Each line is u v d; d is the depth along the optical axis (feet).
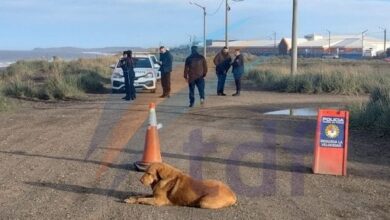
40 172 30.30
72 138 41.47
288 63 179.42
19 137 41.96
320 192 27.02
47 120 52.37
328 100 76.89
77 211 23.22
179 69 126.41
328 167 30.83
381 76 97.60
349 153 37.04
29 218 22.25
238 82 82.99
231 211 23.47
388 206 24.81
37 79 114.52
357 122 48.37
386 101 53.16
